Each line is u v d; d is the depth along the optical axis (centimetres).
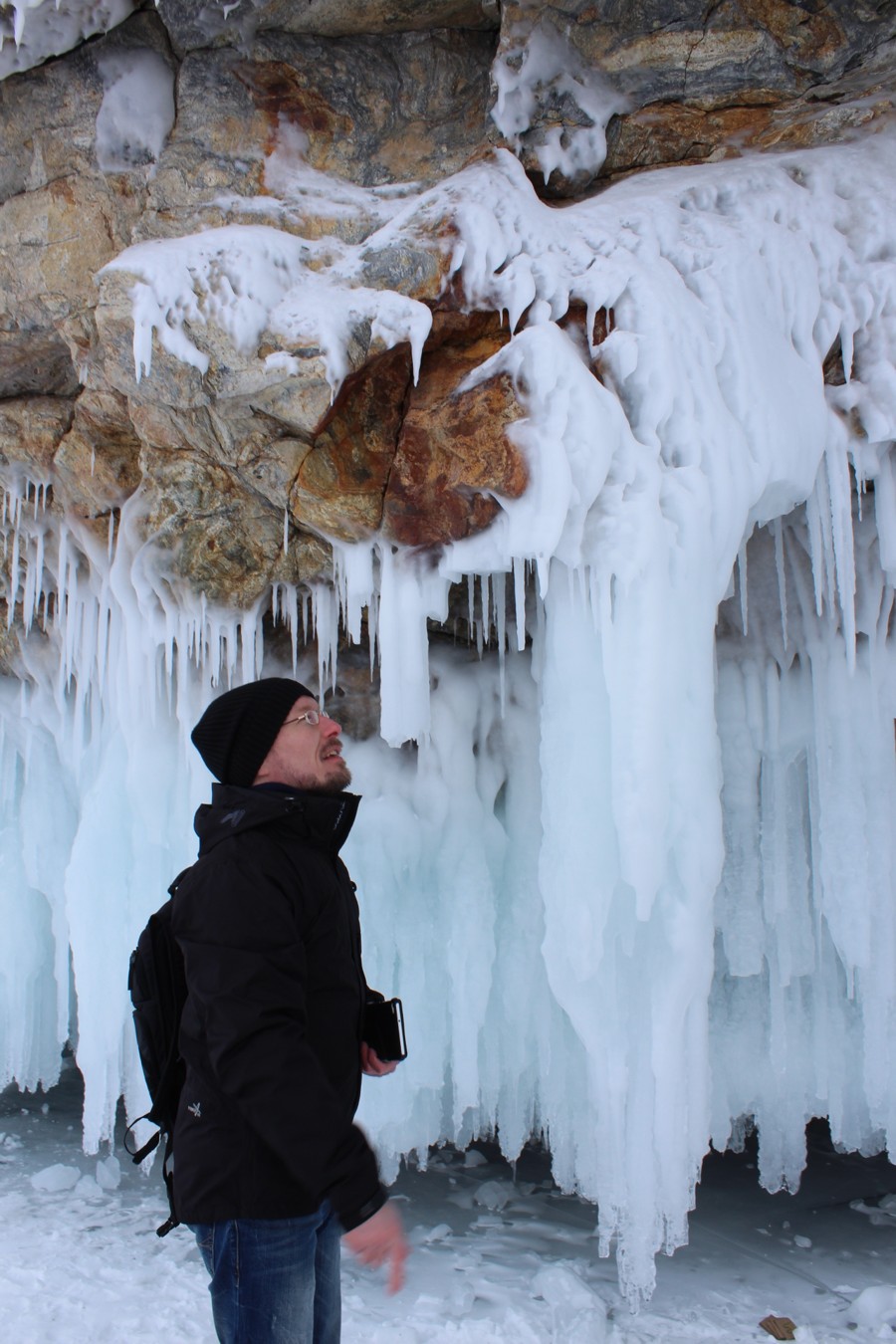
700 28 323
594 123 343
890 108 339
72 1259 346
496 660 410
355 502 335
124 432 377
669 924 310
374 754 416
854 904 365
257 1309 181
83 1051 410
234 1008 177
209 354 323
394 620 337
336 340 314
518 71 335
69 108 357
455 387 318
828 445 321
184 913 190
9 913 484
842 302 325
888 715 363
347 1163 175
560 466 297
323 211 350
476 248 319
